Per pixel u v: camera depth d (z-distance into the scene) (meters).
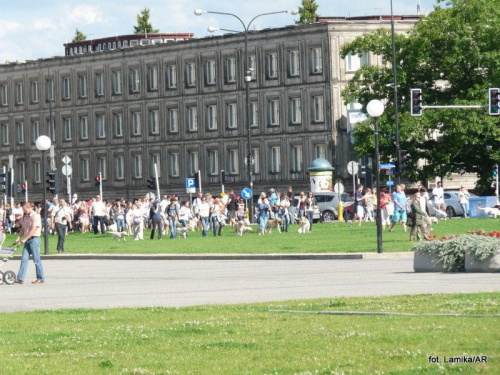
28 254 36.22
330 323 20.34
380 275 33.56
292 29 118.31
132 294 30.38
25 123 140.00
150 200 93.19
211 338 19.16
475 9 91.62
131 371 16.05
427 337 17.78
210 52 124.38
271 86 120.25
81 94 134.88
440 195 76.62
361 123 97.69
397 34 97.06
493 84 91.19
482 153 95.88
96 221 80.25
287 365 15.92
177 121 127.56
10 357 17.91
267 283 32.44
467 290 26.59
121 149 132.00
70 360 17.33
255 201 122.06
